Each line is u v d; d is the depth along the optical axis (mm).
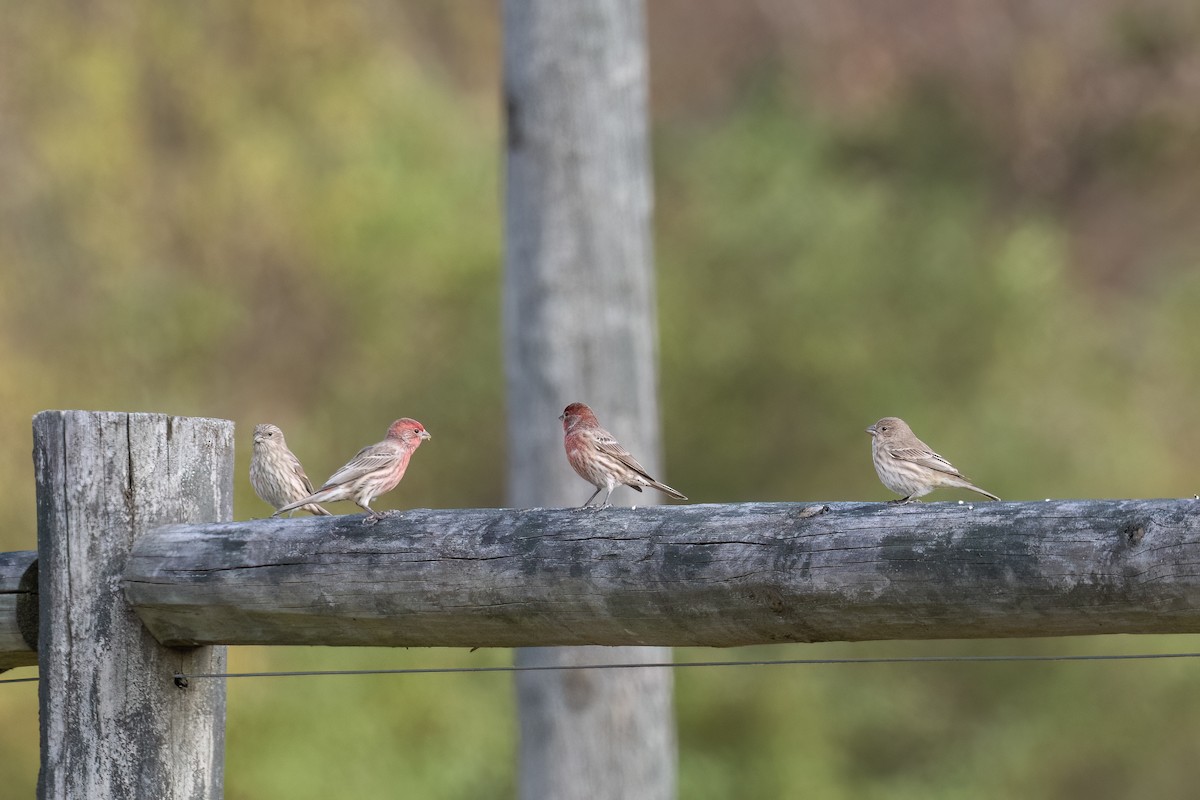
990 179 31234
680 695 21922
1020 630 4555
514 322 10812
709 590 4871
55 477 5602
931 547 4590
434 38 27734
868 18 30344
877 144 29969
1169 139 32031
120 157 21797
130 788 5531
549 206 10625
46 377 20469
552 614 5129
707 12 31141
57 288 21406
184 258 22484
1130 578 4320
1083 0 31516
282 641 5543
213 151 22703
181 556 5543
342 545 5391
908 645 23047
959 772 23016
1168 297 28922
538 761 10812
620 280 10688
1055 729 23172
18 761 17000
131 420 5648
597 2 10641
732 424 24312
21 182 21516
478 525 5281
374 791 18328
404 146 23625
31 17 21875
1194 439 26594
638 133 10828
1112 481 24016
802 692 22250
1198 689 23203
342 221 22750
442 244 23312
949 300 24219
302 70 23312
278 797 17781
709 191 25156
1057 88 31000
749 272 24359
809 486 24438
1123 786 23969
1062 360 24922
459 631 5297
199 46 22875
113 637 5566
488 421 24047
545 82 10617
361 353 23562
